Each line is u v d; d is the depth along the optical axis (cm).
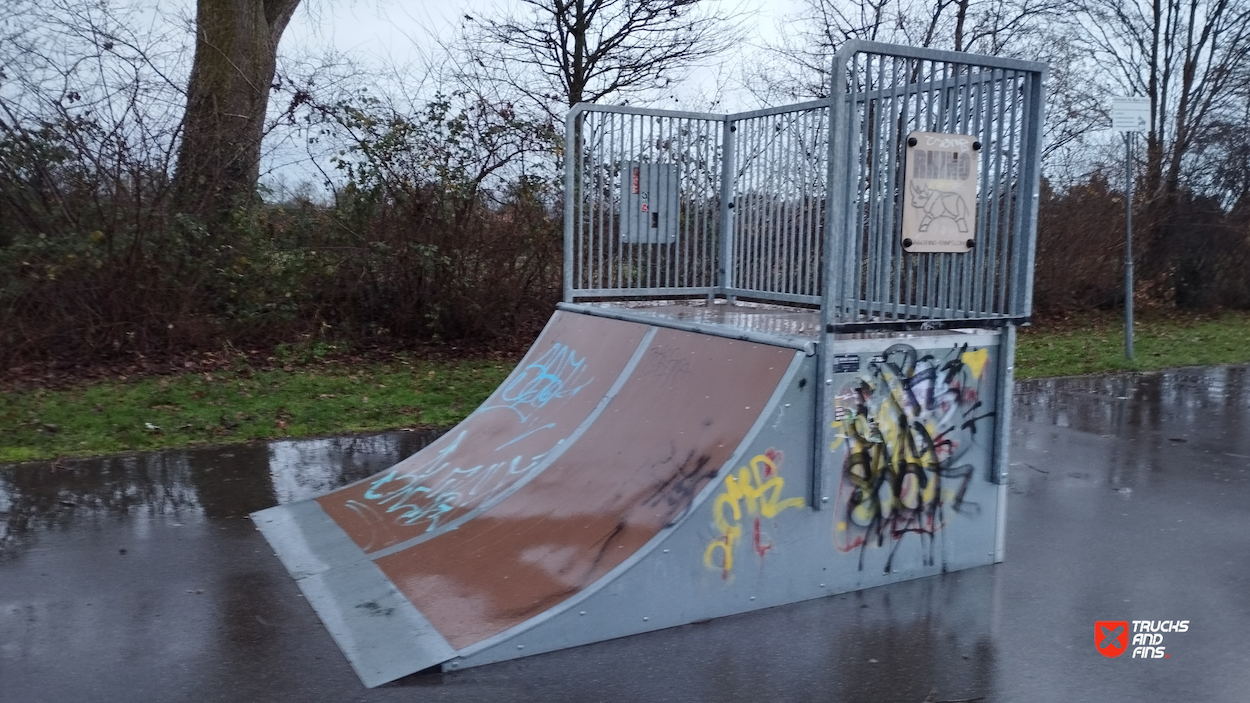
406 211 1111
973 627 387
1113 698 328
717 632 378
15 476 597
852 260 401
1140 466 676
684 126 654
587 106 616
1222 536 516
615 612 368
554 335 621
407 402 852
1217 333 1499
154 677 338
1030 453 715
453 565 423
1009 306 446
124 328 966
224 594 416
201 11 1117
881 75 398
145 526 509
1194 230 1759
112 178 968
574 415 521
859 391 413
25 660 351
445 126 1112
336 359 1045
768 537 399
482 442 560
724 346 456
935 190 419
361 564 443
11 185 962
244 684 333
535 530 432
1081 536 514
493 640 350
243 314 1034
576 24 1320
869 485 422
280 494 574
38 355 927
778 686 333
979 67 415
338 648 362
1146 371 1130
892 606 408
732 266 667
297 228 1109
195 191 1032
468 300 1135
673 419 448
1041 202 1630
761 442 393
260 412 787
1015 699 326
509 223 1151
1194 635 383
